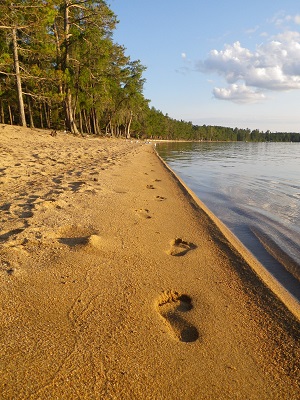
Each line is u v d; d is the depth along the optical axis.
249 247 5.42
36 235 4.16
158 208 6.73
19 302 2.80
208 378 2.23
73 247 3.99
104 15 25.09
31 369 2.10
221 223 6.59
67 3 24.73
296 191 11.47
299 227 6.71
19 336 2.40
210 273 3.90
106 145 24.53
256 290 3.59
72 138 24.22
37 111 37.22
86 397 1.95
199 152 42.78
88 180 8.09
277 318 3.06
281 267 4.63
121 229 4.90
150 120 74.19
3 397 1.88
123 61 36.25
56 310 2.76
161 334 2.63
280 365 2.43
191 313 3.04
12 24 18.83
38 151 13.58
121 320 2.73
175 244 4.88
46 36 20.83
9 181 7.32
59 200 5.81
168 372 2.24
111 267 3.65
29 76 21.94
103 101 32.69
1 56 19.53
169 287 3.43
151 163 16.92
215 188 11.95
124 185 8.41
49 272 3.34
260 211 8.10
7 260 3.46
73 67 27.56
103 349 2.36
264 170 19.48
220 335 2.73
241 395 2.12
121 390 2.03
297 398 2.14
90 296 3.02
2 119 33.22
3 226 4.41
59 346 2.34
